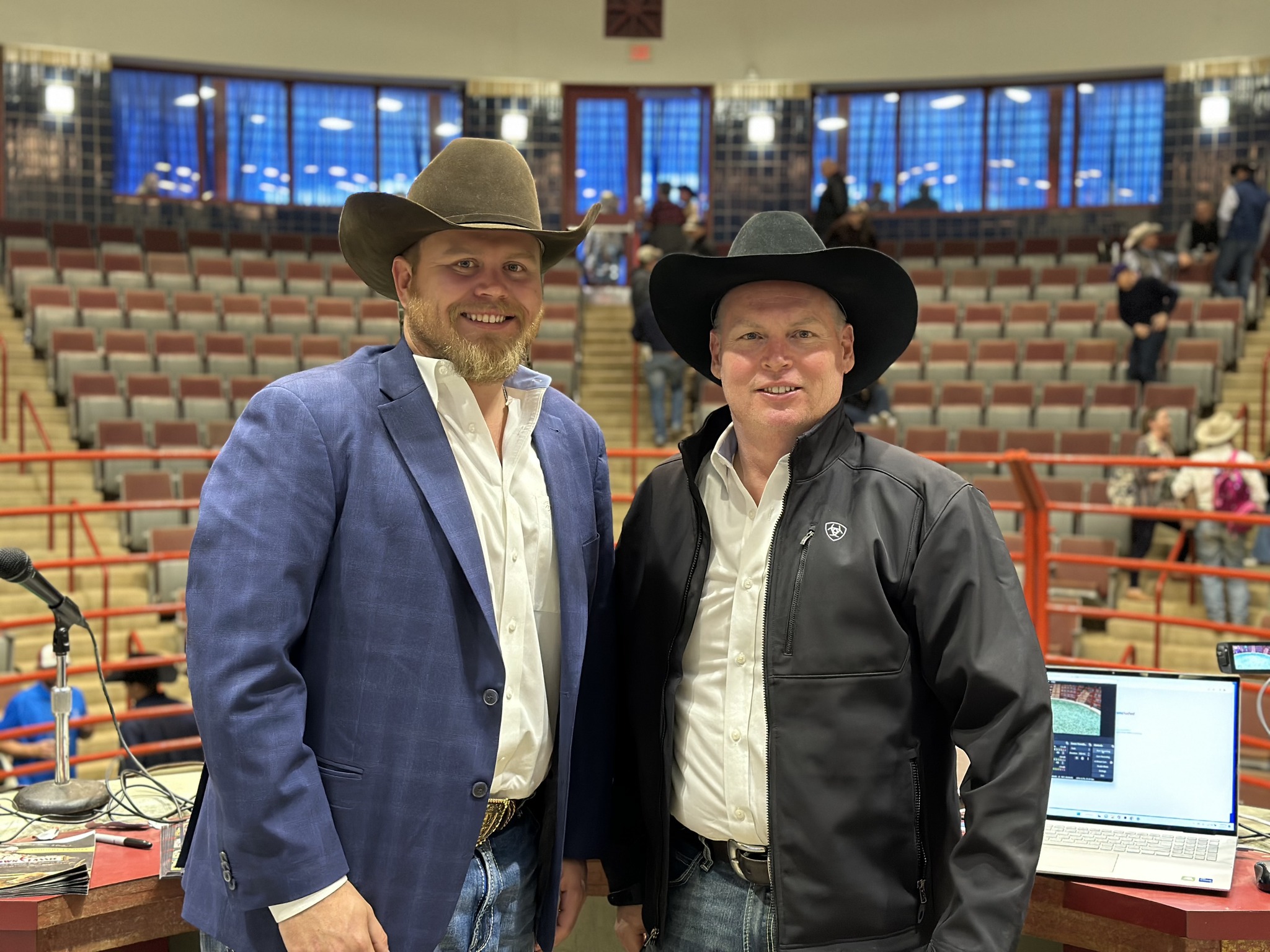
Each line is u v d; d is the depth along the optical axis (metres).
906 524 1.65
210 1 13.27
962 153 14.03
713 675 1.73
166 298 11.05
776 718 1.63
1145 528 7.16
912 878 1.62
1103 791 1.92
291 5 13.48
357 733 1.55
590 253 14.15
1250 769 4.00
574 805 1.88
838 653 1.62
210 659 1.45
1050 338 10.84
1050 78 13.60
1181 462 3.58
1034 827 1.48
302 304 11.31
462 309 1.66
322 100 14.08
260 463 1.54
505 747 1.64
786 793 1.60
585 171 14.32
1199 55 12.88
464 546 1.60
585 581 1.78
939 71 13.66
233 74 13.77
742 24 13.97
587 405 11.23
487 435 1.69
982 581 1.58
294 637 1.51
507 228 1.64
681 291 1.82
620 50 14.00
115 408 9.12
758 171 14.05
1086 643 6.76
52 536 7.37
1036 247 13.36
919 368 10.56
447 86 14.25
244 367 10.20
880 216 14.23
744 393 1.72
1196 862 1.82
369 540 1.58
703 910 1.74
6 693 5.82
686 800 1.73
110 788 2.37
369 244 1.74
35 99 12.80
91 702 6.26
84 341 9.89
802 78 13.96
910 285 1.68
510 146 1.73
